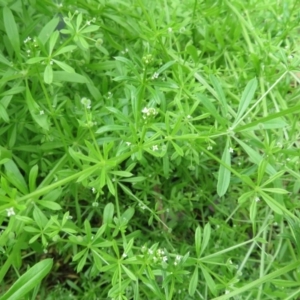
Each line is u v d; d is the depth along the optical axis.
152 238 0.27
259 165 0.19
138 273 0.19
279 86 0.26
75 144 0.22
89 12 0.25
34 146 0.23
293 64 0.22
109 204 0.20
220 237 0.26
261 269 0.22
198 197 0.27
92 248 0.19
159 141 0.18
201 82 0.24
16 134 0.24
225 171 0.20
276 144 0.23
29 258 0.28
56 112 0.20
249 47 0.27
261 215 0.27
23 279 0.16
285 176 0.26
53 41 0.19
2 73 0.21
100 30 0.27
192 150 0.22
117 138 0.21
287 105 0.27
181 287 0.24
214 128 0.21
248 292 0.23
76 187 0.23
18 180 0.18
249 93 0.20
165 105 0.22
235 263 0.27
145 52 0.22
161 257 0.18
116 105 0.23
